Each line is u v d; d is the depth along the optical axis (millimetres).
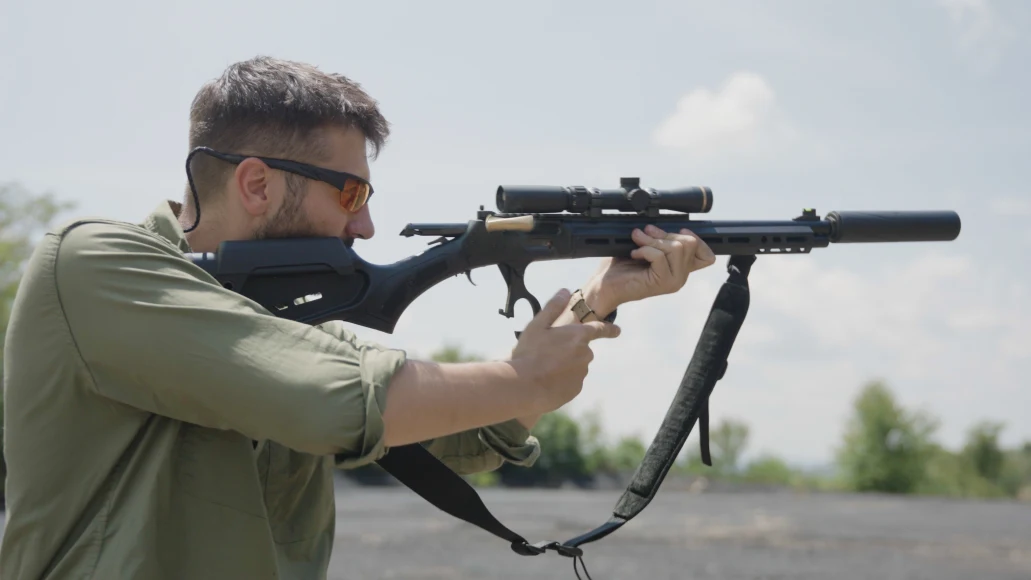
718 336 3289
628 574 11203
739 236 3412
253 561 2387
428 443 3365
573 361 2490
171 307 2215
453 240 3217
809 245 3531
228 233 2711
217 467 2367
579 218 3236
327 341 2271
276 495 2754
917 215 3646
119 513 2285
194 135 2707
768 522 18562
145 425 2316
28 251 26297
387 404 2234
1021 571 11727
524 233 3189
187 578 2311
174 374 2193
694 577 11008
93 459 2291
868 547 14195
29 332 2279
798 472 36875
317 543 2867
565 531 15648
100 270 2242
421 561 11953
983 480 37188
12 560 2334
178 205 2826
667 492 30172
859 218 3574
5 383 2354
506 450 3322
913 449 36469
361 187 2754
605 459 33812
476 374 2361
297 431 2174
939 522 19266
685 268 3055
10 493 2342
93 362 2240
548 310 2547
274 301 2748
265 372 2186
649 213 3291
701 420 3139
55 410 2277
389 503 21438
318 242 2748
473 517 2902
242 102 2631
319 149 2670
